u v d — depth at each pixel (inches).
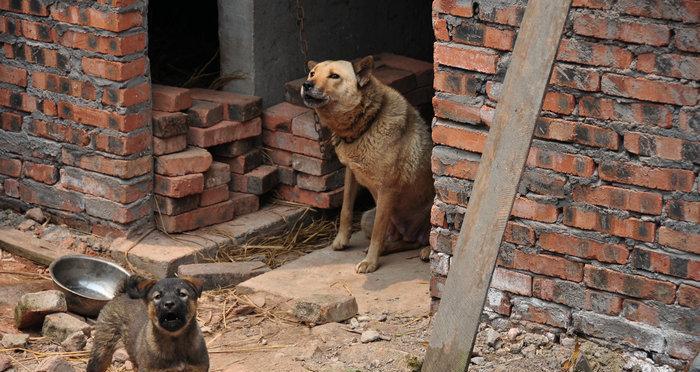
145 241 378.6
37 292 327.0
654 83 272.7
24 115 390.0
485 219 248.7
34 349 312.7
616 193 284.4
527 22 242.8
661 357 288.0
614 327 293.6
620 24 272.8
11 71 387.2
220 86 412.8
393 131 363.6
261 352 311.6
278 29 410.3
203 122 387.5
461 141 303.9
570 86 283.0
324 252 381.7
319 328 322.3
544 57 240.8
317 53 432.1
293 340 318.0
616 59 275.7
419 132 373.1
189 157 378.6
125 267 370.3
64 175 386.6
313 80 355.9
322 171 402.0
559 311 301.1
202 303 343.6
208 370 271.3
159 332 250.7
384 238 369.4
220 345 316.8
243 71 405.7
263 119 407.2
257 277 357.7
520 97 243.9
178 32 468.8
